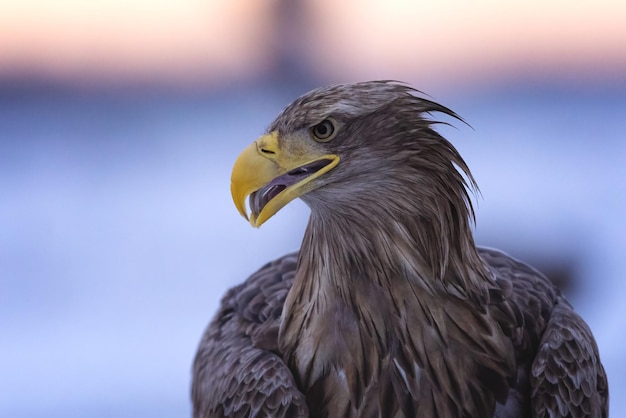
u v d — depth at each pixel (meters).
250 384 5.64
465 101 20.27
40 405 10.40
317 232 5.57
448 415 5.50
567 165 16.31
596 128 18.39
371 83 5.41
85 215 15.48
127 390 10.58
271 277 6.68
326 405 5.59
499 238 12.56
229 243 14.01
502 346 5.57
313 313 5.61
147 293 12.80
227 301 7.04
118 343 11.59
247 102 18.61
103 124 19.88
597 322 11.38
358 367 5.53
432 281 5.41
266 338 6.01
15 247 14.41
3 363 11.25
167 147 18.30
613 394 9.94
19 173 17.38
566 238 12.61
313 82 17.47
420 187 5.31
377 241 5.40
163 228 14.79
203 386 6.53
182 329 11.82
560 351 5.62
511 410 5.57
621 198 14.46
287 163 5.35
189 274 13.17
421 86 20.52
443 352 5.47
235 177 5.36
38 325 12.14
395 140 5.30
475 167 16.42
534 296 6.04
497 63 21.48
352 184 5.34
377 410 5.52
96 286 13.08
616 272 12.17
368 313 5.48
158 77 21.27
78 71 22.06
